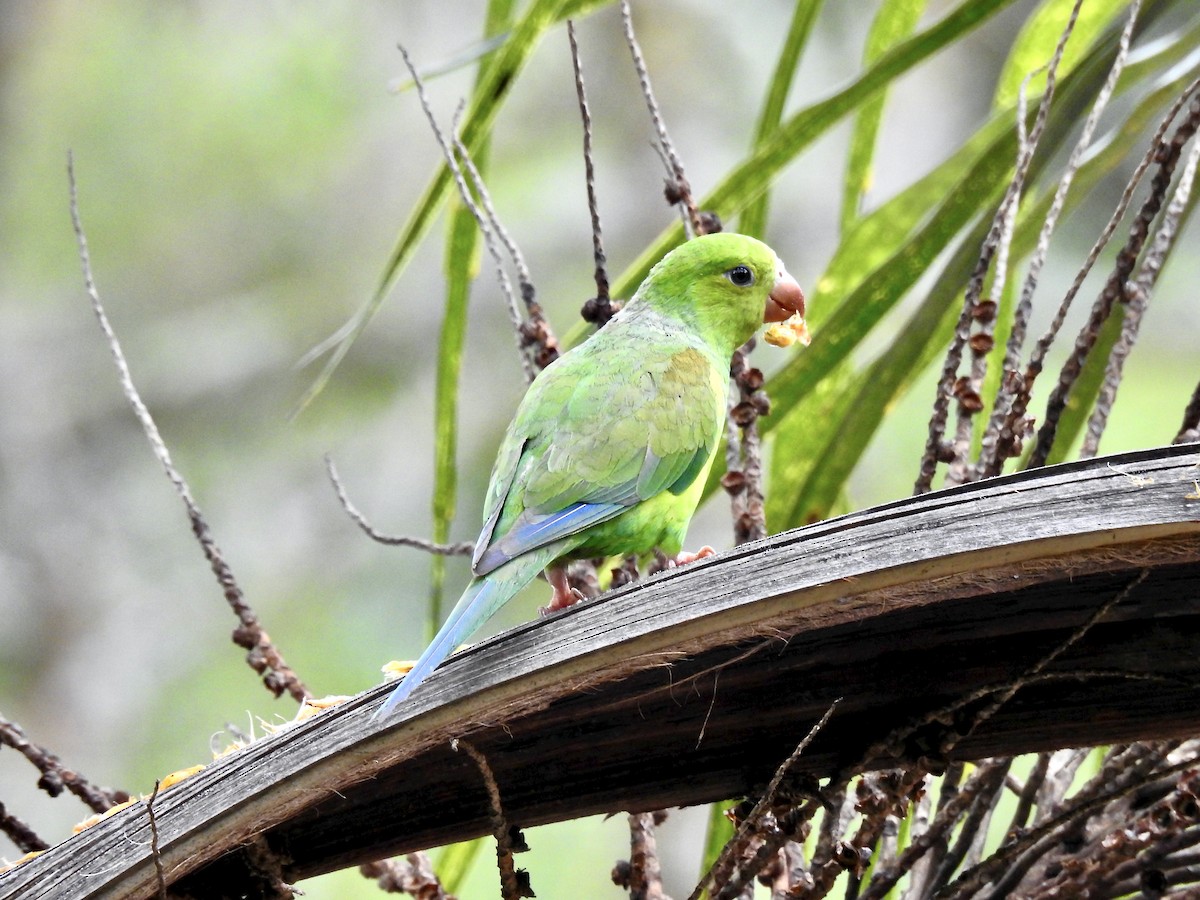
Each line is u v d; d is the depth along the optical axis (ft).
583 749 12.95
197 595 59.88
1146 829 14.65
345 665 57.47
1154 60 21.29
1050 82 16.79
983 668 12.37
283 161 66.13
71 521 60.85
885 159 63.16
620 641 11.66
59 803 54.80
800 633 12.31
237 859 13.41
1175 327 54.19
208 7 66.18
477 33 67.10
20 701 57.26
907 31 25.13
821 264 62.34
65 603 59.06
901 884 18.53
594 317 20.33
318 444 62.49
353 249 65.87
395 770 13.03
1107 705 12.64
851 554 11.37
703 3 64.28
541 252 63.16
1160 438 51.96
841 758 13.07
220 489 61.82
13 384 61.82
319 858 13.44
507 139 64.80
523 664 11.91
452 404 21.25
